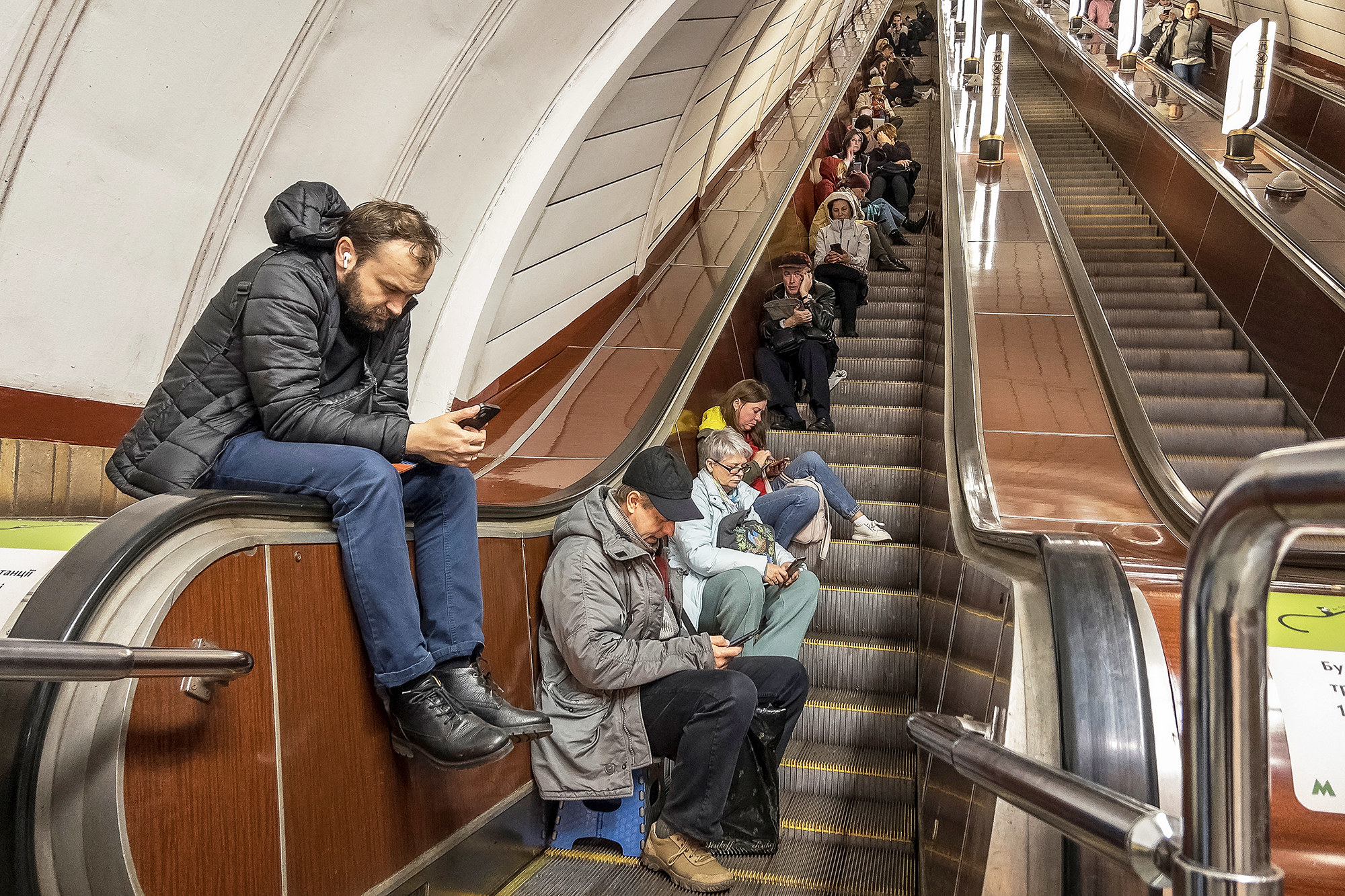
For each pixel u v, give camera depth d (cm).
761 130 943
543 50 395
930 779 254
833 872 260
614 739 255
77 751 116
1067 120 1139
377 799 185
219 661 128
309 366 176
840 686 367
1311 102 862
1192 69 1068
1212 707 62
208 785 137
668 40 489
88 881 114
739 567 314
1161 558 231
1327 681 133
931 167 948
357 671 181
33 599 120
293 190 180
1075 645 140
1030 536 180
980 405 397
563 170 442
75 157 246
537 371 498
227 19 261
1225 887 61
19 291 247
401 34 321
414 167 368
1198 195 682
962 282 526
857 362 614
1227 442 479
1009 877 131
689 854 249
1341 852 122
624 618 258
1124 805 73
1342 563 167
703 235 689
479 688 192
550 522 285
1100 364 433
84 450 270
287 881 155
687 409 438
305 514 169
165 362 300
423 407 413
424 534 197
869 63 1453
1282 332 521
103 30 234
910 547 423
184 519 138
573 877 253
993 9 1833
